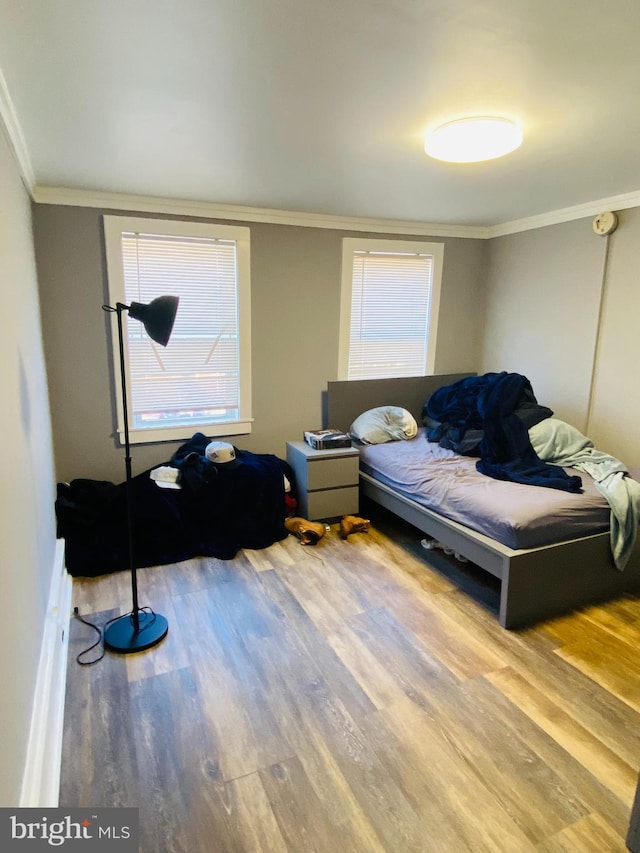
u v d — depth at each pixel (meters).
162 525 3.13
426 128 2.21
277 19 1.40
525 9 1.37
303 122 2.13
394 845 1.40
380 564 3.11
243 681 2.06
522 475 2.95
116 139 2.30
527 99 1.93
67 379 3.37
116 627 2.38
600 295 3.62
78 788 1.56
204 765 1.66
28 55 1.58
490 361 4.67
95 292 3.36
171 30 1.46
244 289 3.75
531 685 2.04
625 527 2.58
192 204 3.47
